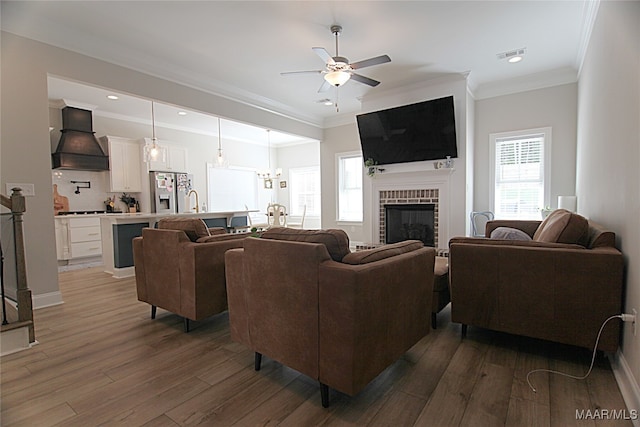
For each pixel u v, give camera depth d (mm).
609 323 1861
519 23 3273
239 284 2020
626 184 1887
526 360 2045
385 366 1706
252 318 1929
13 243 2455
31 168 3076
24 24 2996
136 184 6688
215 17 3094
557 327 2016
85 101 5555
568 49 3861
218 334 2539
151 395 1724
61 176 5949
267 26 3273
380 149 5578
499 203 5113
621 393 1670
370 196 5855
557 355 2107
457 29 3385
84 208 6207
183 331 2598
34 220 3113
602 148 2600
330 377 1552
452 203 4961
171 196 6953
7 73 2932
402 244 2029
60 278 4496
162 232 2686
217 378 1893
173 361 2102
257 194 9445
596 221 2848
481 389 1734
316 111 6477
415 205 5371
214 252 2572
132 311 3088
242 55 3918
